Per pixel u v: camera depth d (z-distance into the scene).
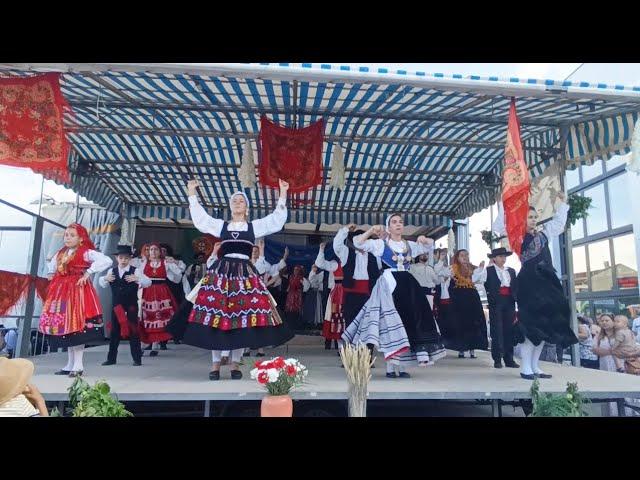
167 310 6.27
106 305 8.72
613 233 8.28
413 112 5.62
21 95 4.07
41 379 4.02
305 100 5.41
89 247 4.44
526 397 3.65
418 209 10.03
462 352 6.75
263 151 5.71
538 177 6.30
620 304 8.04
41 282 6.25
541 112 5.32
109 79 4.77
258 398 3.40
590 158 5.54
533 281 4.48
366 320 4.42
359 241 4.46
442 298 6.74
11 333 6.61
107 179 8.19
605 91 3.82
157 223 10.98
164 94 5.21
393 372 4.48
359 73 3.51
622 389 3.76
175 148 7.00
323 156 7.17
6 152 4.00
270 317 3.95
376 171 7.72
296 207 9.83
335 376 4.34
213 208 9.76
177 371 4.65
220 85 4.97
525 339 4.37
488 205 8.46
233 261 4.01
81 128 6.04
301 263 10.65
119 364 5.30
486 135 6.34
